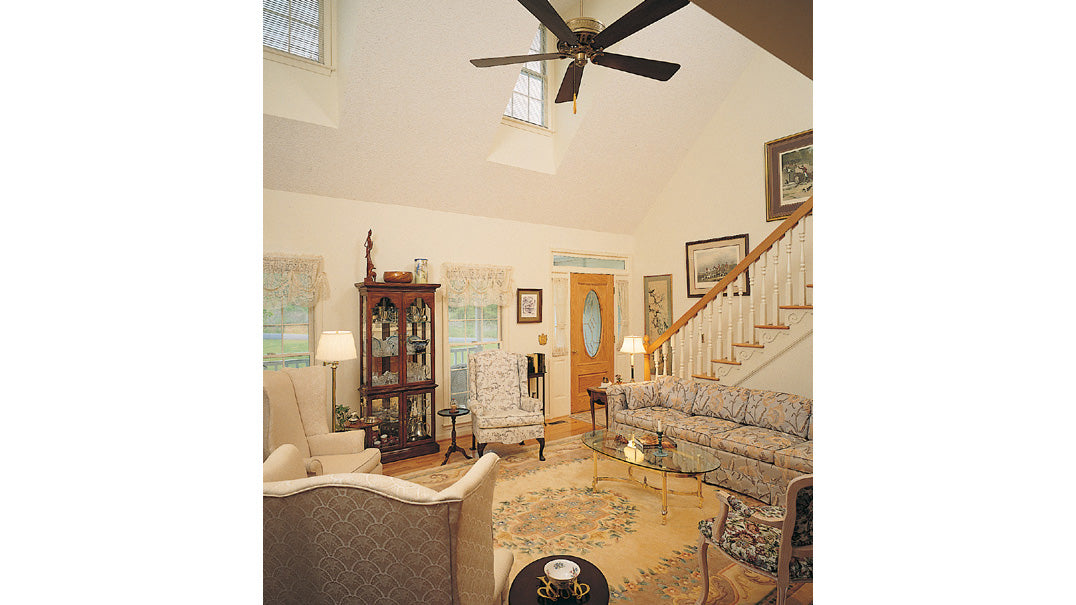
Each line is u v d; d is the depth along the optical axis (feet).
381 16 12.64
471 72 14.61
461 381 18.54
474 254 18.80
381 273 16.47
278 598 5.08
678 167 21.79
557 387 21.27
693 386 15.26
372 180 15.76
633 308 23.81
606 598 5.67
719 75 18.95
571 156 18.86
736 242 19.69
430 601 4.72
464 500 4.62
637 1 16.42
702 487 12.67
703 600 7.60
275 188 14.53
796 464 10.91
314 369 11.41
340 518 4.67
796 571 6.62
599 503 11.60
